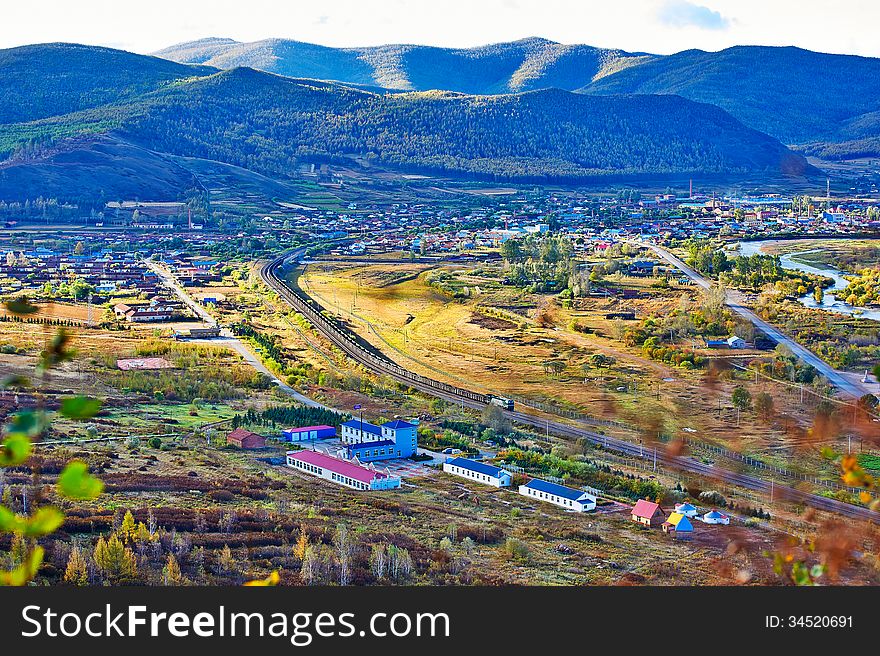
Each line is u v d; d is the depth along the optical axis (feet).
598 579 268.21
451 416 496.23
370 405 515.50
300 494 355.36
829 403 477.77
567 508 350.02
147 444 411.95
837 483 348.18
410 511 338.95
